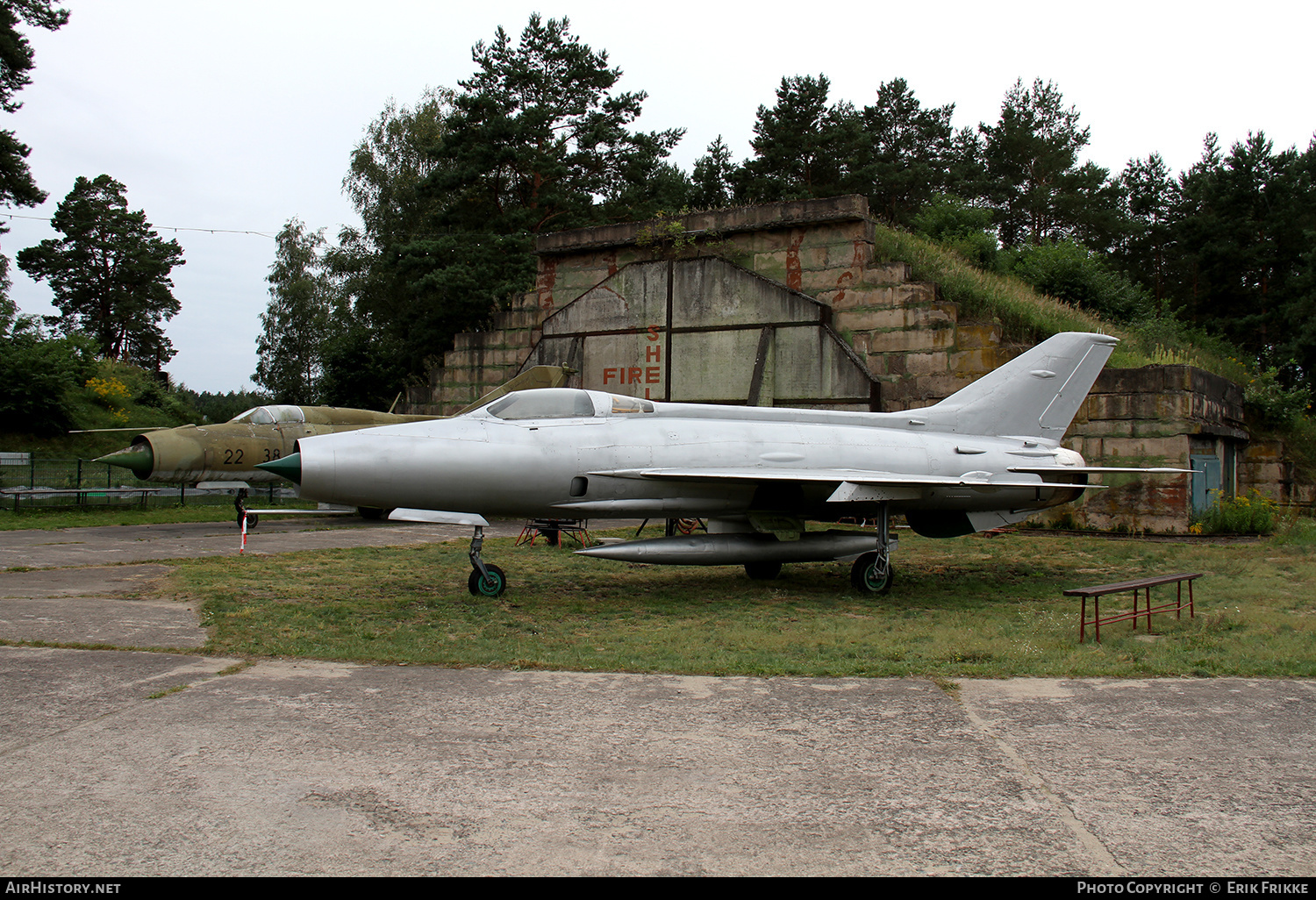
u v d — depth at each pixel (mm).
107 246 64000
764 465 11305
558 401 10953
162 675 6180
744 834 3717
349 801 4012
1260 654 7184
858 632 8133
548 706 5551
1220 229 42906
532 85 38812
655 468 10766
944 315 19359
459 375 26484
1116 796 4195
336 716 5281
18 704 5430
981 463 12648
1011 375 13602
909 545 16297
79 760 4484
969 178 50219
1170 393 17000
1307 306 35406
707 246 22188
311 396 52406
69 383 31312
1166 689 6145
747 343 21469
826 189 46281
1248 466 22391
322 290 51188
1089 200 48531
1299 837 3760
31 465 23594
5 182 32688
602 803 4035
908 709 5590
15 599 9258
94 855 3441
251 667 6461
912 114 53562
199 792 4090
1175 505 16953
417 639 7512
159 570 11711
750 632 8086
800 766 4543
